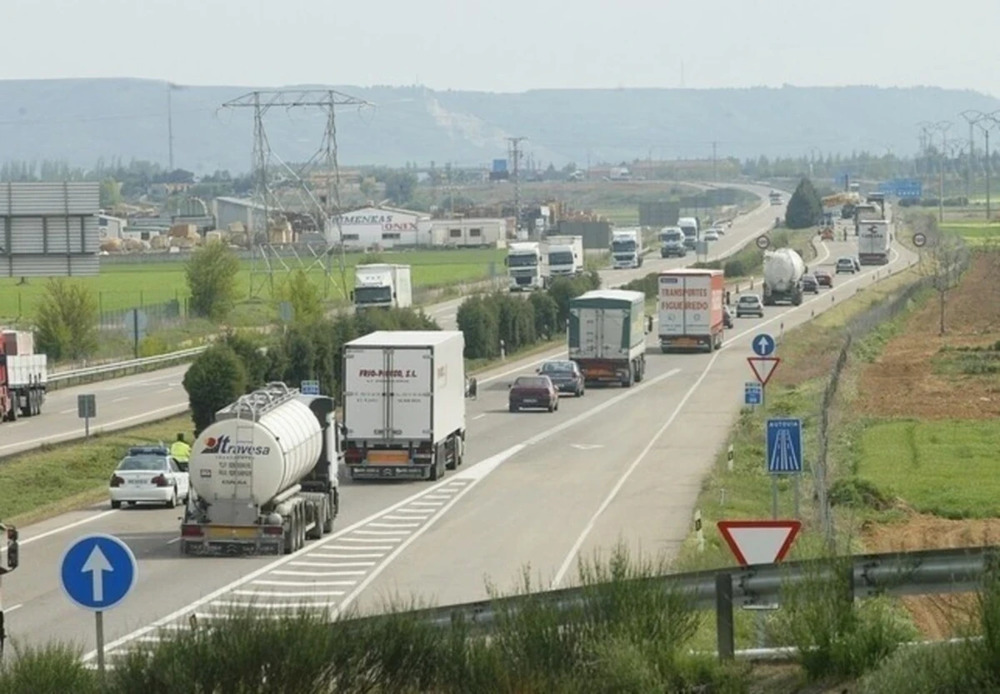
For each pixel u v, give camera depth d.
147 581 96.31
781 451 90.31
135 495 130.62
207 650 50.94
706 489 132.38
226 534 106.12
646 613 55.94
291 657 50.72
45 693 52.09
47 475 147.62
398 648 53.44
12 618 85.00
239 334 189.75
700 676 54.31
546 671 52.56
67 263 198.62
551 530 114.38
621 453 160.75
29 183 197.12
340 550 108.00
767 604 57.94
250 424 105.94
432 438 143.38
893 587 56.72
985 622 48.84
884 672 51.25
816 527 103.19
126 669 52.56
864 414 187.75
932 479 138.25
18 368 199.50
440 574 97.44
